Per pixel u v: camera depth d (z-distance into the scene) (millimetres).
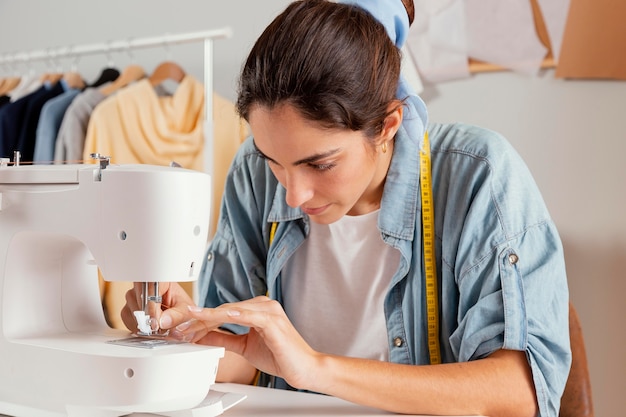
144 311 1075
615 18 2297
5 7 3461
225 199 1533
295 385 1099
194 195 1050
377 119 1101
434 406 1118
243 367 1420
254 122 1080
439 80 2549
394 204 1310
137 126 2652
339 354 1411
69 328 1195
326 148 1058
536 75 2430
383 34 1139
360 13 1130
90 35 3248
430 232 1312
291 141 1050
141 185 1023
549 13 2381
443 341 1317
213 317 1049
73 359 1014
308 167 1090
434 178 1324
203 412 1047
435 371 1141
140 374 966
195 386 1009
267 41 1065
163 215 1024
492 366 1164
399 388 1110
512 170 1272
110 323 2582
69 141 2662
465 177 1285
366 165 1122
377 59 1094
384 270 1356
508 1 2428
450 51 2512
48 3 3357
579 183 2383
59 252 1188
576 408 1643
